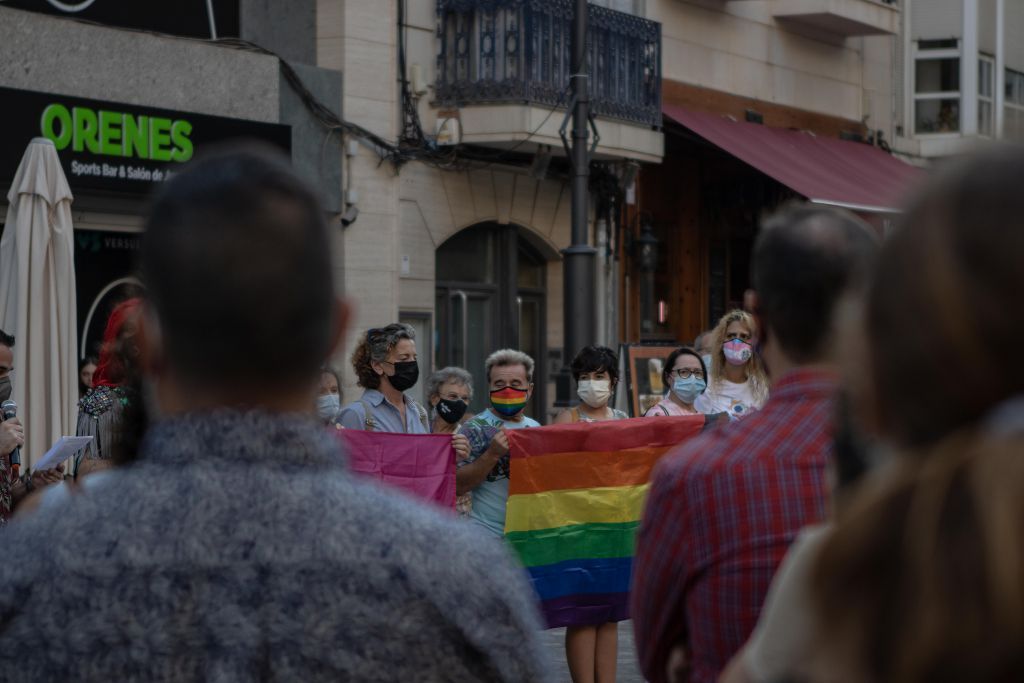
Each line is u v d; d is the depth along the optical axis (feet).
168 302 6.96
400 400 30.96
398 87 65.41
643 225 78.43
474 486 29.01
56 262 34.99
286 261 6.97
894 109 101.09
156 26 58.08
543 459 28.73
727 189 84.89
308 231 7.09
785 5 87.81
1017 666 4.52
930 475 4.88
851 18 88.94
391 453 28.45
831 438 10.69
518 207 71.97
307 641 6.49
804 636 5.99
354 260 62.75
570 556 28.58
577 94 58.39
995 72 106.93
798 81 90.53
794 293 11.19
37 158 35.12
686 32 80.89
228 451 6.79
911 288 5.23
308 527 6.63
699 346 54.75
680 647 11.21
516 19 66.23
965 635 4.57
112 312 13.73
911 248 5.28
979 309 5.03
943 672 4.62
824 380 11.05
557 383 58.18
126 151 51.70
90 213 52.06
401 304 65.05
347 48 62.80
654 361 66.13
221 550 6.55
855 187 82.07
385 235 64.03
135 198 53.52
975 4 102.58
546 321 76.07
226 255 6.89
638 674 32.99
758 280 11.56
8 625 6.61
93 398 22.35
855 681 4.95
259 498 6.67
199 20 60.03
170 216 7.03
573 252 57.82
